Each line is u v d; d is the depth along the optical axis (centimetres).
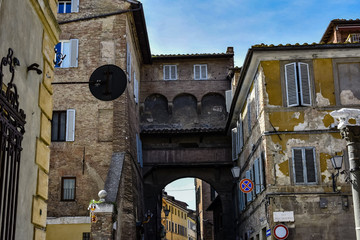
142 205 3488
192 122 3778
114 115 2778
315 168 2278
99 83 1436
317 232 2200
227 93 3725
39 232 984
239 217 3412
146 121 3759
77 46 2891
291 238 2197
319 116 2339
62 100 2808
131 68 3175
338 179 2253
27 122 930
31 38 965
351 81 2386
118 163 2633
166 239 7994
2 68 800
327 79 2383
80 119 2777
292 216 2217
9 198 787
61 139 2761
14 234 805
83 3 2964
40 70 952
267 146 2306
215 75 3853
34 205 956
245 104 3027
